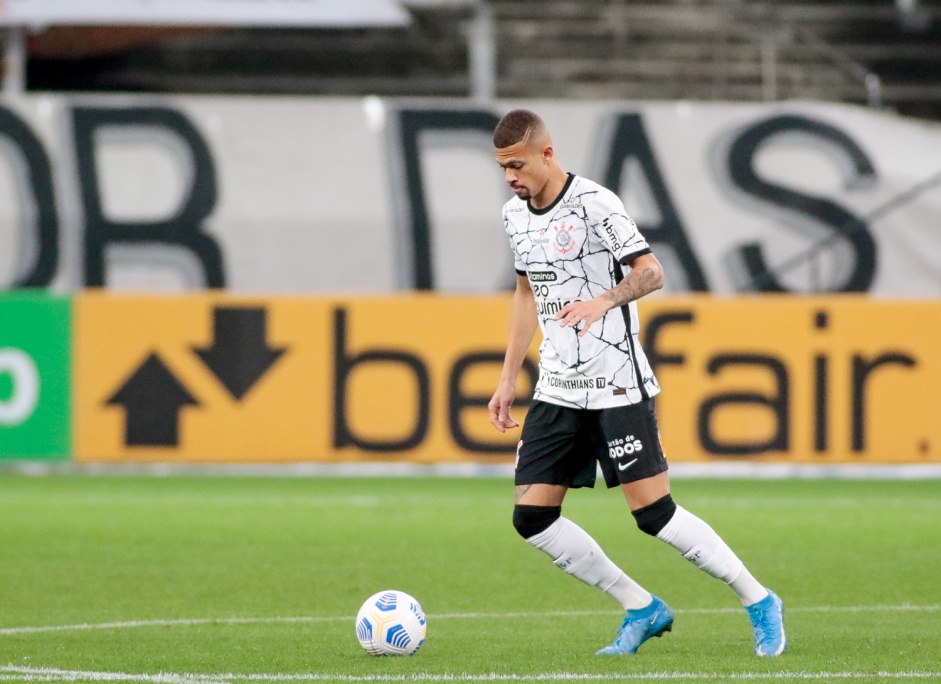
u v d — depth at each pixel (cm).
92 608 2153
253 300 4497
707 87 6112
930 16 6309
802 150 5462
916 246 5381
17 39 5691
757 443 4475
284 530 3212
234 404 4500
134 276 5272
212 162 5366
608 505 3862
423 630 1697
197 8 5591
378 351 4491
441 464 4678
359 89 6059
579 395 1644
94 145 5328
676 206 5391
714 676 1523
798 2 6262
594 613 2116
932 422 4500
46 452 4478
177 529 3222
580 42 6116
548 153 1630
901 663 1616
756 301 4478
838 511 3672
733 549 2914
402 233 5341
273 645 1792
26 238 5228
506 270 5350
